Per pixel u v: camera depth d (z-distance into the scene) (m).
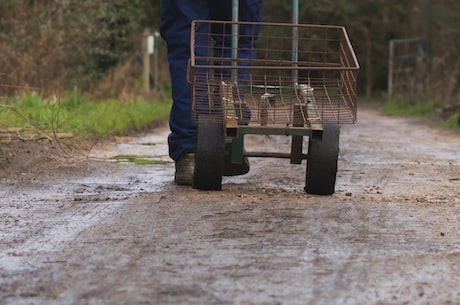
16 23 39.94
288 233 12.59
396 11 84.38
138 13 51.47
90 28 42.72
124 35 48.38
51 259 10.94
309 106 15.81
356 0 82.62
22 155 21.61
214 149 16.12
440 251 11.54
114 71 50.12
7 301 9.09
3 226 13.20
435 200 16.28
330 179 16.23
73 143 25.34
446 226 13.36
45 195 16.58
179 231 12.69
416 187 18.45
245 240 12.06
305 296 9.28
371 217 14.02
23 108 29.67
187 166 17.78
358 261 10.88
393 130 40.91
